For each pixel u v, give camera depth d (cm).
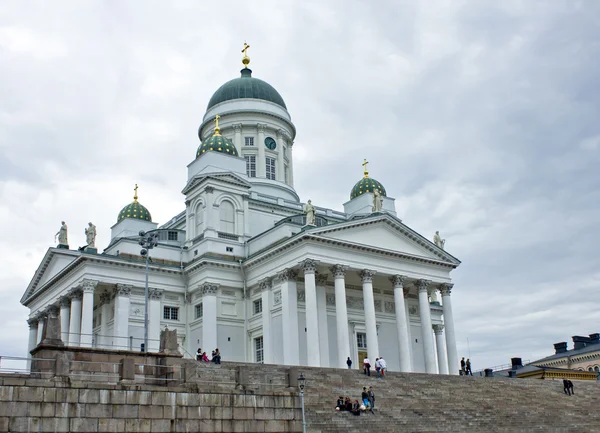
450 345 7144
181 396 2988
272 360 6344
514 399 5212
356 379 4816
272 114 8838
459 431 3997
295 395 3362
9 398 2594
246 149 8662
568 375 8806
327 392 4303
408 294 7631
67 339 6650
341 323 6169
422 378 5291
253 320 6762
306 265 6153
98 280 6500
